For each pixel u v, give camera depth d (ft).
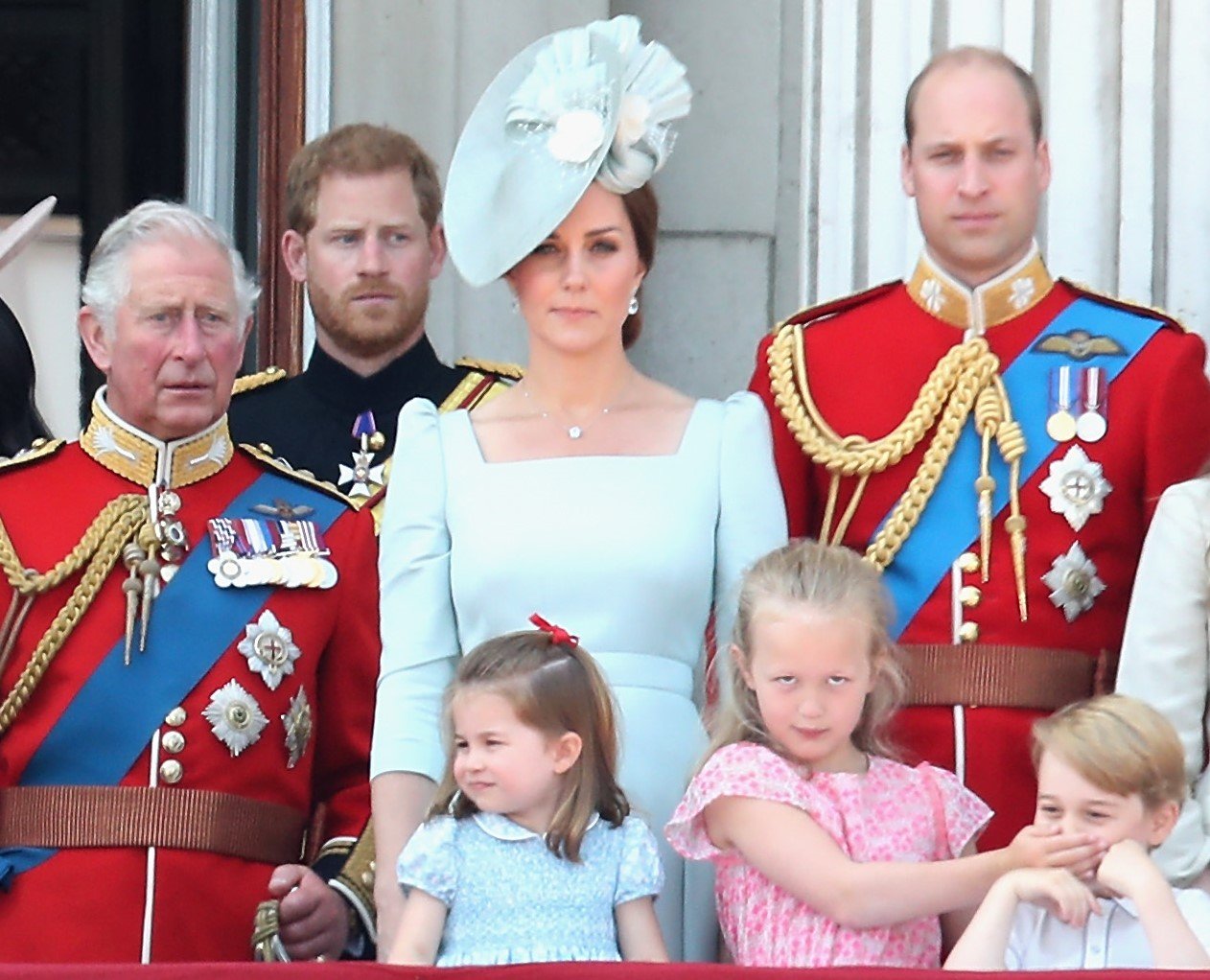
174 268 58.70
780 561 52.39
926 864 50.19
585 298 54.54
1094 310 59.41
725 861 52.16
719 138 75.51
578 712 50.80
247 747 57.98
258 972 43.50
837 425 58.85
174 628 58.29
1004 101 58.80
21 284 77.51
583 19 74.84
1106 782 49.83
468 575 53.83
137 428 59.57
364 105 74.74
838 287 73.36
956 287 59.21
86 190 77.97
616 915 50.85
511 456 54.80
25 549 58.54
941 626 56.95
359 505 61.62
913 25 72.59
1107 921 50.21
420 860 50.44
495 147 55.21
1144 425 57.88
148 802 57.00
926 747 56.49
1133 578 57.57
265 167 75.56
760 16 75.46
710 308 75.46
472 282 54.54
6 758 57.41
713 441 54.80
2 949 56.08
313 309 67.46
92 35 77.92
